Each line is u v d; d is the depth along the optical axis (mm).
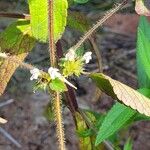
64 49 175
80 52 137
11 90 279
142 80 144
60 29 118
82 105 272
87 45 160
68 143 267
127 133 266
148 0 133
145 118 136
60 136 115
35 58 236
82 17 152
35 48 239
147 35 142
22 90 278
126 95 112
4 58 129
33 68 119
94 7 230
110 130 130
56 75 113
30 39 138
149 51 141
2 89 129
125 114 130
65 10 118
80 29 153
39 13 120
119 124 130
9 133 278
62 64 117
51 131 276
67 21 152
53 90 115
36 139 276
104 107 279
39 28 121
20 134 278
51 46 114
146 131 274
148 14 122
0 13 141
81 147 158
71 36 215
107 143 153
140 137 272
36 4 119
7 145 271
